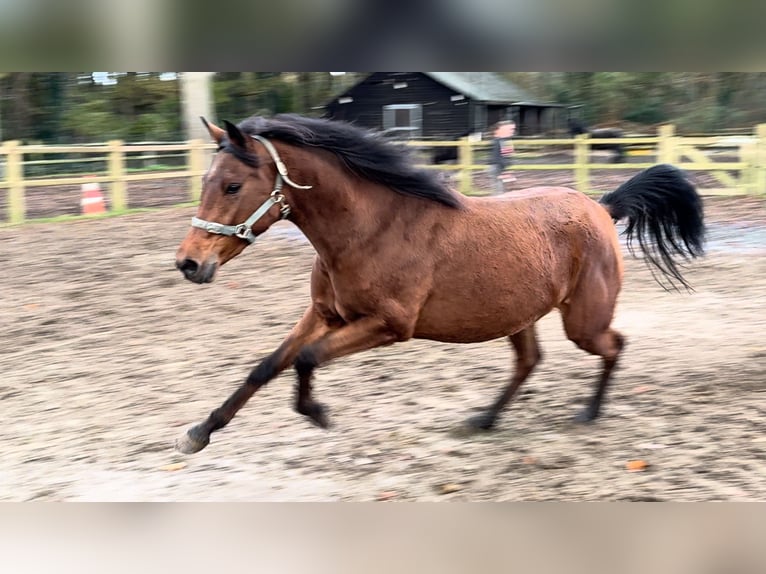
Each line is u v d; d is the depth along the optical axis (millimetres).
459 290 3842
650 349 5883
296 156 3527
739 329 6355
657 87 31062
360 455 4172
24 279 8312
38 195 15234
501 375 5453
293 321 6977
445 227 3820
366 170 3646
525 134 29766
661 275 8453
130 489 3812
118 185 12711
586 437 4336
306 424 4648
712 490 3629
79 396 5230
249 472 3992
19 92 22609
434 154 19188
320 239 3648
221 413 3709
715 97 30328
